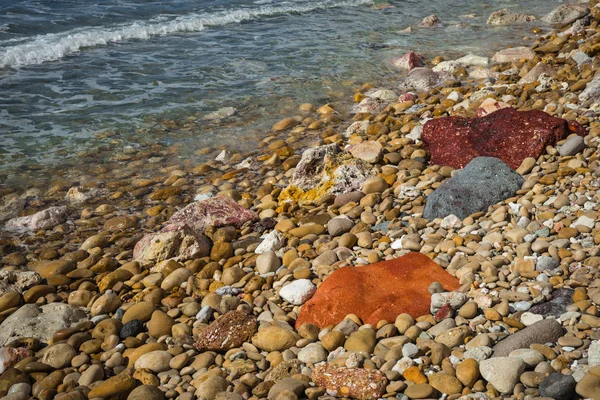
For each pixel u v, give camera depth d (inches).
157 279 115.8
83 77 208.2
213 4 308.0
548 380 83.1
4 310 109.7
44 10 278.4
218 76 210.4
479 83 194.7
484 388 85.8
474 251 111.0
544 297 98.6
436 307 99.3
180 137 168.4
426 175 138.3
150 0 307.0
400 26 272.4
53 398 92.2
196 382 92.0
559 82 177.3
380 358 91.3
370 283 105.0
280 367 91.7
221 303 106.6
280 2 317.7
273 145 162.6
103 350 100.8
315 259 115.2
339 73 212.5
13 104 185.0
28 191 144.9
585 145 136.9
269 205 137.2
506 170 128.4
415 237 117.2
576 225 112.1
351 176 139.1
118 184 148.3
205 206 132.9
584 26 244.7
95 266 121.0
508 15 273.1
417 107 177.8
